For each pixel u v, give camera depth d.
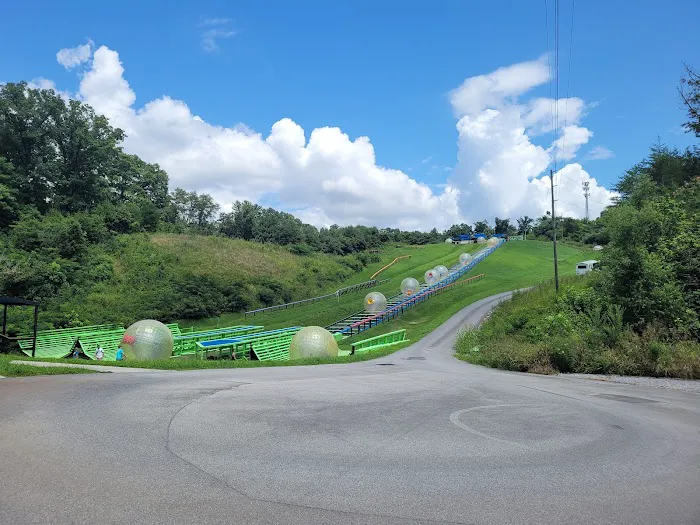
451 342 33.09
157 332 23.09
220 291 50.97
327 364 21.41
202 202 115.94
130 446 6.44
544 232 121.44
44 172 70.62
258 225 89.00
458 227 142.12
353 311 50.19
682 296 22.03
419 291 56.50
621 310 21.56
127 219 67.81
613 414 9.71
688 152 44.97
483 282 61.59
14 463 5.62
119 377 13.01
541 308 32.72
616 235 24.89
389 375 16.53
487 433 7.82
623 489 5.32
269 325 45.12
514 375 17.80
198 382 12.55
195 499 4.74
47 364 14.73
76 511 4.38
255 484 5.21
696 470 6.07
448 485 5.34
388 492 5.08
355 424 8.22
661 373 16.80
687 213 27.75
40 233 50.75
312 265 70.50
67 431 7.04
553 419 9.07
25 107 70.38
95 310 40.97
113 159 87.38
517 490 5.23
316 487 5.18
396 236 121.06
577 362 18.58
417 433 7.71
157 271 52.72
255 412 8.90
